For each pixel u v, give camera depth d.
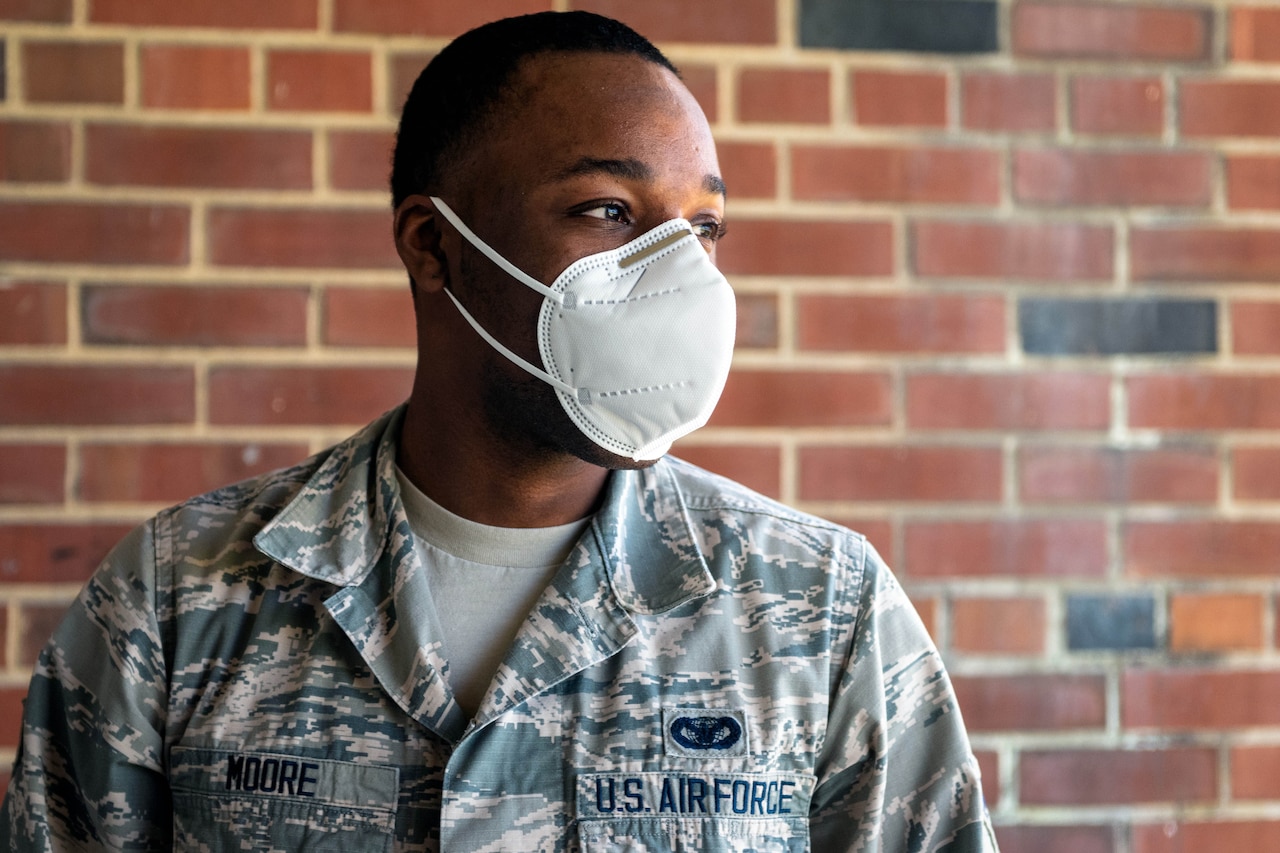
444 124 1.08
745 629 1.05
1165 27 1.88
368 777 0.99
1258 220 1.88
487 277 1.03
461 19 1.79
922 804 1.08
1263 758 1.86
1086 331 1.86
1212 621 1.86
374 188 1.77
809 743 1.03
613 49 1.02
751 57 1.82
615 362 0.99
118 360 1.74
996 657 1.83
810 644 1.05
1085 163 1.86
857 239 1.83
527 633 1.02
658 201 1.00
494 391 1.03
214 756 1.00
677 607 1.06
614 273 0.99
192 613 1.04
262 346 1.75
